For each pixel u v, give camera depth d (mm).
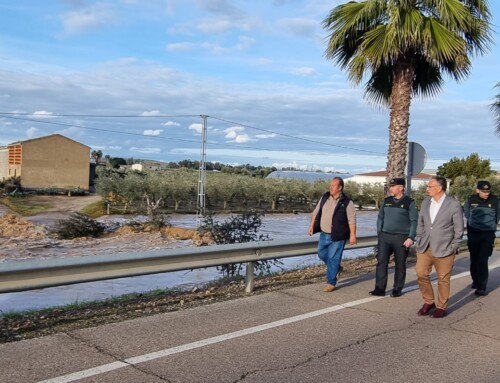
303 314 6922
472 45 11734
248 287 8188
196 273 12836
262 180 53531
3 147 74125
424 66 12820
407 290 8828
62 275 5934
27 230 25609
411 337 6125
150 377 4605
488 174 59000
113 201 44094
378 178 79250
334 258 8359
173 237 23984
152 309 6992
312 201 54531
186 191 45688
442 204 7176
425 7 11305
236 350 5402
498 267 12039
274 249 8516
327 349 5562
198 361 5047
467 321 6973
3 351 5121
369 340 5941
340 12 11820
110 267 6398
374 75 13211
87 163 66750
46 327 6000
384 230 8266
